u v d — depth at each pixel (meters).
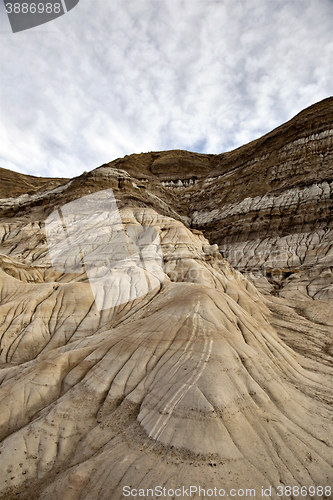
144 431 7.83
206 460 6.80
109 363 10.79
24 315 18.14
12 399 9.95
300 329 22.42
